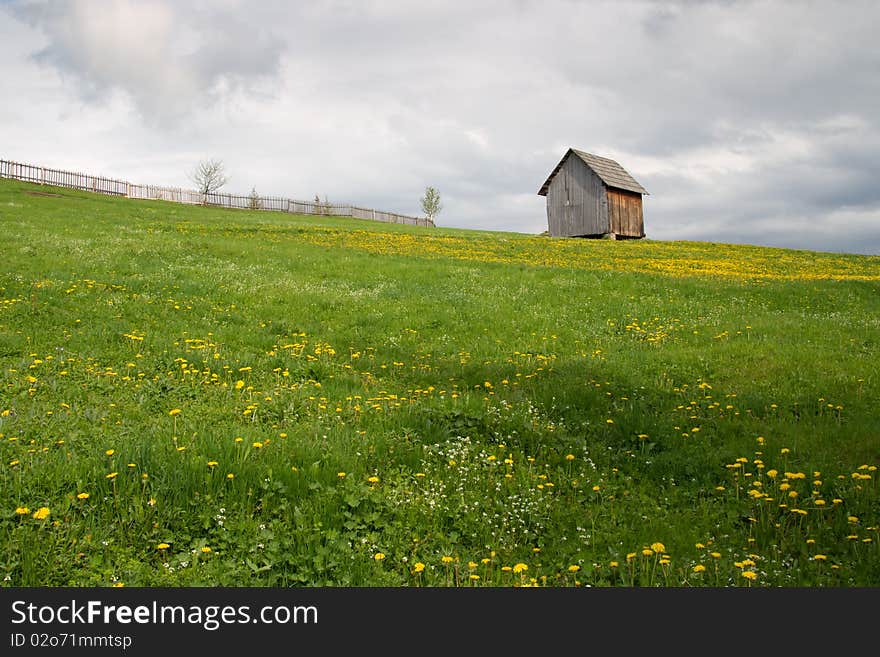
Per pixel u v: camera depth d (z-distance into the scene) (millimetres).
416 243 36469
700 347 14219
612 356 13352
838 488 6762
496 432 8203
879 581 5113
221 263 22641
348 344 14055
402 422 8352
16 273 17109
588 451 7980
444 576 4984
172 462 6113
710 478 7207
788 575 5195
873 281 24750
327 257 26156
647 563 5148
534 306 18625
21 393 8609
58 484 5629
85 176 55969
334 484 6328
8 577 4465
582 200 53719
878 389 10391
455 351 13758
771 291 21516
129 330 12883
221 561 4930
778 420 9195
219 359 11258
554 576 5098
